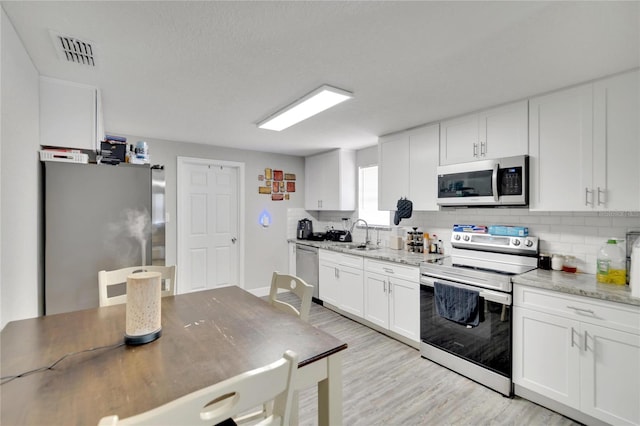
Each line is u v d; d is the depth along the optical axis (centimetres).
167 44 160
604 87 195
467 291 233
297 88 217
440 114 272
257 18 139
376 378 238
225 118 289
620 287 186
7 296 141
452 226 319
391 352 281
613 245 202
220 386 69
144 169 235
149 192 237
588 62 178
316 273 422
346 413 197
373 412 198
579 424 186
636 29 144
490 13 135
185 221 405
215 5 130
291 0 127
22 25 143
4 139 135
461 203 266
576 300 184
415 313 281
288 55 172
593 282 199
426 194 304
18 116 154
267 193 468
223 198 436
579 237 233
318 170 473
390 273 305
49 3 127
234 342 119
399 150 331
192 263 411
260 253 462
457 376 240
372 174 423
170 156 385
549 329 195
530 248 248
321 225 517
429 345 266
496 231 270
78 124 210
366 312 334
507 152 242
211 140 383
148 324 118
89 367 99
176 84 211
